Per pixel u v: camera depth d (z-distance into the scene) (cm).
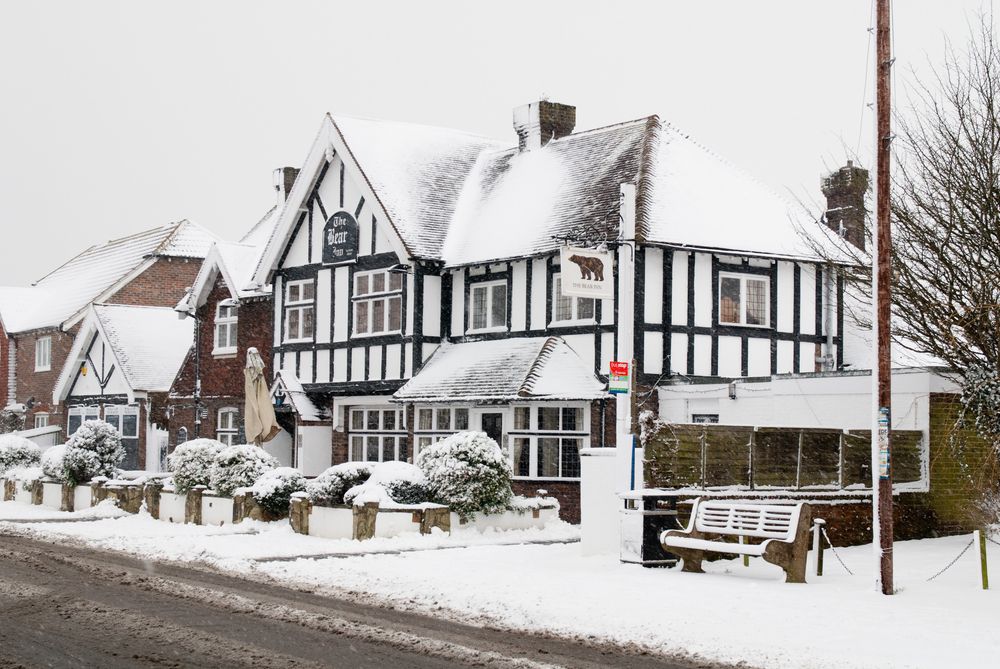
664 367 2756
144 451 4306
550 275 2922
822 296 2997
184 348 4528
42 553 1961
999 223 1934
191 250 5178
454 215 3316
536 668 1094
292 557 1888
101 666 1093
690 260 2808
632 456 1855
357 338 3300
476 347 3066
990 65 2053
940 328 2003
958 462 2139
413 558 1878
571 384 2753
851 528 2002
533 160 3356
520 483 2809
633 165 2986
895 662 1089
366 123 3472
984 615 1314
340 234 3362
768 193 3102
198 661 1117
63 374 4697
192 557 1917
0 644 1193
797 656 1123
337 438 3375
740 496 1852
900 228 2045
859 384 2278
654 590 1507
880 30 1528
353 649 1177
